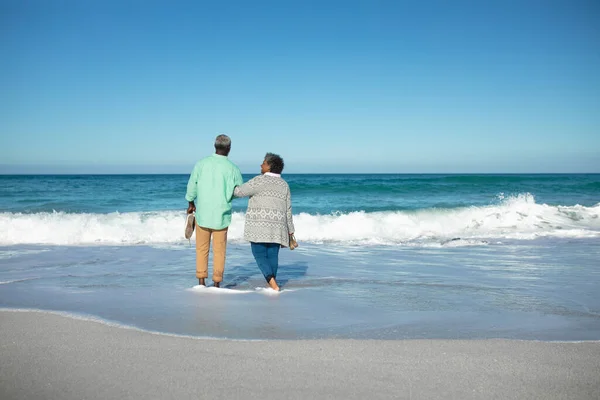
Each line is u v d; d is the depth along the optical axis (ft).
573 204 65.21
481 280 20.99
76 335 12.26
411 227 39.45
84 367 9.95
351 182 109.70
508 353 11.03
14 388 8.86
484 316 14.93
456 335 12.84
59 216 39.63
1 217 35.86
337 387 9.00
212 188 18.70
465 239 35.09
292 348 11.32
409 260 26.66
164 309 15.47
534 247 31.83
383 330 13.28
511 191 85.25
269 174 18.78
